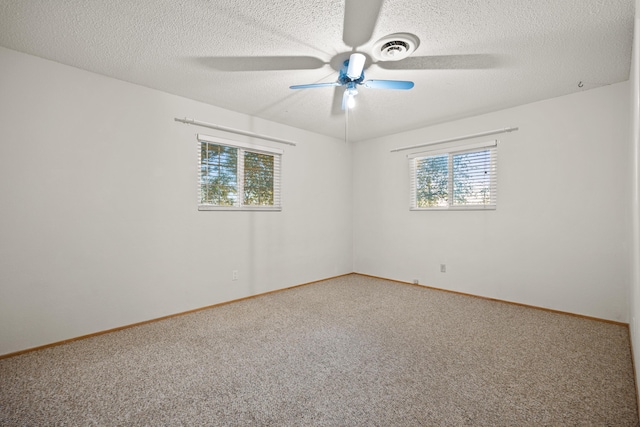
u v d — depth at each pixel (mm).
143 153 2812
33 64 2256
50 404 1600
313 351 2211
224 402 1616
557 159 3076
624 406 1554
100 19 1836
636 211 1743
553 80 2688
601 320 2822
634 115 1865
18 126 2189
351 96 2453
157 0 1663
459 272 3820
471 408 1547
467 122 3725
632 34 1976
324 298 3629
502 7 1735
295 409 1554
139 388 1748
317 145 4508
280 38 2049
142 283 2797
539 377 1840
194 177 3172
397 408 1553
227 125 3430
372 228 4816
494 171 3523
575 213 2975
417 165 4309
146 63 2391
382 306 3305
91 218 2514
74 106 2436
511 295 3396
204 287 3244
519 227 3332
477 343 2334
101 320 2557
